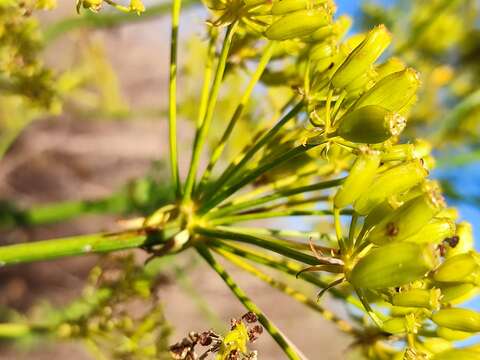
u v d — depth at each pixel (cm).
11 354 23
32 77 8
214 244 6
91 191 29
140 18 11
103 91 14
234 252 6
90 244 5
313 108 5
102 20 11
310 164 6
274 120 6
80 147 29
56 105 9
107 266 8
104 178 30
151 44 31
